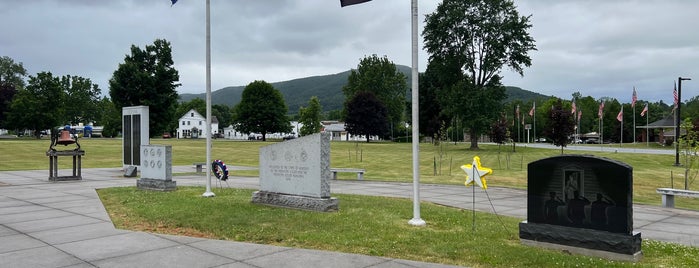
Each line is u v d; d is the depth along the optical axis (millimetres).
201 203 12055
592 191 7359
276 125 92000
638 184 21750
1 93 85312
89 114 134375
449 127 84625
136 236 8484
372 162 36969
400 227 9180
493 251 7301
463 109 54688
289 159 11758
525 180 22781
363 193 16594
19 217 10570
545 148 60500
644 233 9984
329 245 7766
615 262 6809
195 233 8758
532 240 7902
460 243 7828
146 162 16312
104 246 7738
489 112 54750
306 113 112500
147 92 60281
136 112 23562
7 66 104062
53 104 81062
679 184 21891
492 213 11938
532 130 113625
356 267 6551
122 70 59375
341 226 9148
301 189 11469
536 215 7922
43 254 7250
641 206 14422
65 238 8336
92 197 14008
